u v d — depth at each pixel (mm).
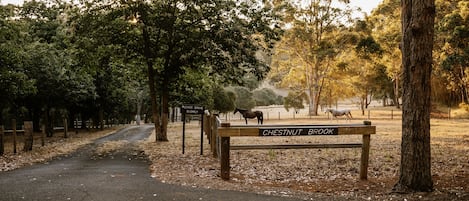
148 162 13320
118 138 26859
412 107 8227
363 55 50781
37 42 25484
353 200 7551
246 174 10750
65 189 7949
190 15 19797
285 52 59344
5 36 20078
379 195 8156
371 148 16719
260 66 20844
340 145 9812
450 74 45656
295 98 65062
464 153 14805
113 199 7117
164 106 22188
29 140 16656
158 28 20438
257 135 9430
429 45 8055
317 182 9781
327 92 69938
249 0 19750
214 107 52906
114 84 35938
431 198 7719
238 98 70938
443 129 28469
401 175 8484
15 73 20391
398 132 26484
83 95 29500
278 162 12805
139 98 55750
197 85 26641
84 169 11320
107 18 20016
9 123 42781
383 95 79125
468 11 31188
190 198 7277
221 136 9562
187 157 14305
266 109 88188
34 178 9344
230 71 20984
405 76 8312
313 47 54906
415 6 7996
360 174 10023
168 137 24828
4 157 14141
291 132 9414
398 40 47031
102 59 21750
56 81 25359
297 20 54969
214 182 9062
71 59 24672
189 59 20328
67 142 23109
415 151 8242
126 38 20750
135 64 24000
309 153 14781
